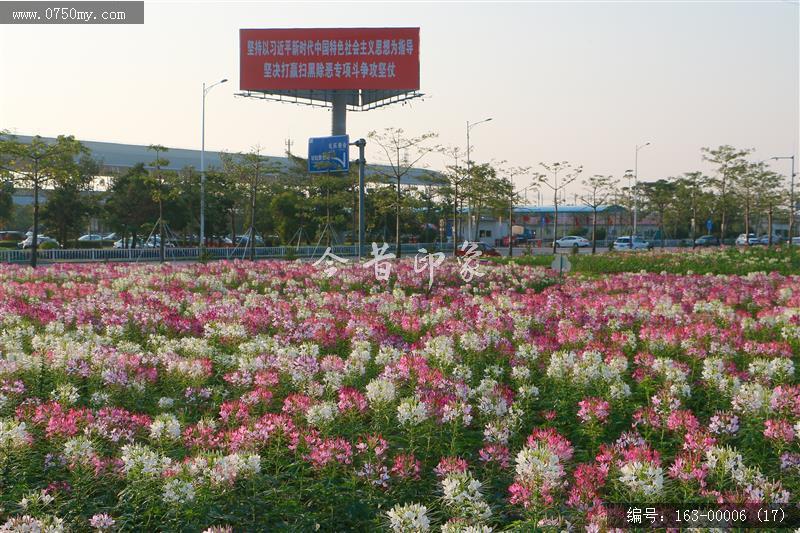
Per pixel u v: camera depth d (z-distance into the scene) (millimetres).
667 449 7504
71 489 6355
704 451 6574
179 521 5773
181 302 17203
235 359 10555
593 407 7793
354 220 57906
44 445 7023
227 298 17906
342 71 59281
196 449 6945
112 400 8859
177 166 81625
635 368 10734
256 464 6250
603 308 15578
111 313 14289
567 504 5852
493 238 86500
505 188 51188
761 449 7406
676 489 6160
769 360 11102
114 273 23750
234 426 7664
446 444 7480
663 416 7879
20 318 13680
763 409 7785
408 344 12727
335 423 7676
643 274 24344
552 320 14773
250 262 28422
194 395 9125
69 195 48406
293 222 56281
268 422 7121
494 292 20906
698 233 84625
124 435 7332
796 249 39875
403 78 58969
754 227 91312
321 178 56656
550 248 71938
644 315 14961
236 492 6320
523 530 5531
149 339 12766
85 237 66500
